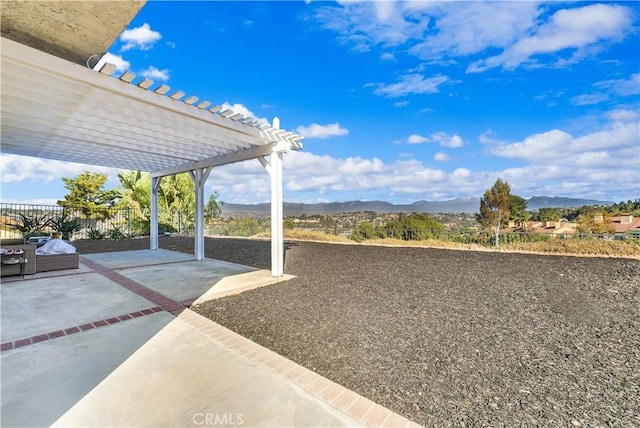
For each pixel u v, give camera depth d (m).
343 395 2.46
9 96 4.52
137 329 3.80
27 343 3.37
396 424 2.13
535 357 3.12
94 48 3.71
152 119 5.54
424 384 2.63
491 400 2.41
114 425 2.08
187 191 18.31
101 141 7.06
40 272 7.17
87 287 5.88
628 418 2.19
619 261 8.22
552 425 2.13
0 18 3.07
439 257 9.45
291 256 9.82
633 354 3.19
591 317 4.26
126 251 11.20
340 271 7.45
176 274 7.13
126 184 17.02
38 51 3.58
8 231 10.48
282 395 2.45
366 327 3.90
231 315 4.33
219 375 2.74
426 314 4.38
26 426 2.05
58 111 5.19
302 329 3.83
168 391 2.48
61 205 14.78
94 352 3.16
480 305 4.78
